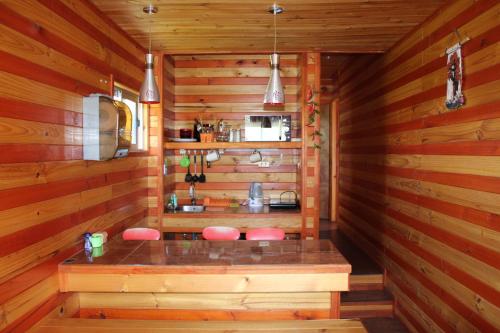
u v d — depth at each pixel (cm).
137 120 345
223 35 322
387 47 371
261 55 430
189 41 341
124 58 311
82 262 223
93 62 252
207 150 437
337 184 643
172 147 387
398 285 357
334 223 664
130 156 330
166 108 397
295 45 362
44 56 196
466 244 238
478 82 224
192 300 232
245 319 232
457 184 248
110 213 286
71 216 227
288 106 433
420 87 304
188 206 411
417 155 310
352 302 370
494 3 209
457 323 249
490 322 213
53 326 197
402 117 342
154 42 343
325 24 296
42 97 194
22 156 178
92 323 202
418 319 312
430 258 288
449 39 257
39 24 192
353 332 198
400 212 349
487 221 216
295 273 221
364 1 250
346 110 566
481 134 221
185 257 237
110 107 242
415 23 299
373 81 432
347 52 387
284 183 438
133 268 219
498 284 207
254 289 221
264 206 425
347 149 562
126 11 264
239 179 438
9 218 169
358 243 500
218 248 258
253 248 258
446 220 263
